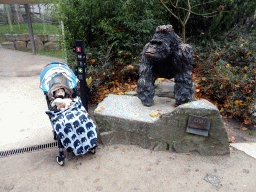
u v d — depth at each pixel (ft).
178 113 8.78
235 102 12.32
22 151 9.80
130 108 10.62
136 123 9.48
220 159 9.15
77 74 11.59
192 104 8.80
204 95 14.69
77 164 8.96
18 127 11.94
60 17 14.37
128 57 17.56
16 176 8.19
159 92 12.82
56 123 8.23
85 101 12.24
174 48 9.48
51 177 8.17
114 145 10.28
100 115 9.91
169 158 9.27
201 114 8.59
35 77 22.17
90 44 16.84
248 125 12.19
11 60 31.73
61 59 32.14
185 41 19.95
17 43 41.57
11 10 39.58
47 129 11.75
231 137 10.84
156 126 9.27
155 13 18.02
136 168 8.67
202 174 8.29
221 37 20.13
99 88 15.83
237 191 7.41
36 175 8.27
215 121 8.63
